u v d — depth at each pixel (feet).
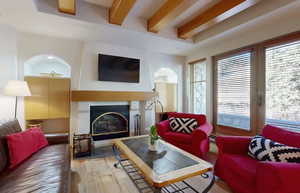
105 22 8.85
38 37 10.32
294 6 7.04
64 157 6.46
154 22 9.26
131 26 9.57
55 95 10.57
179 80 15.64
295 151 5.06
